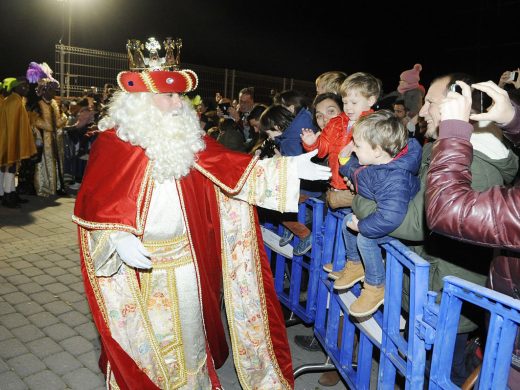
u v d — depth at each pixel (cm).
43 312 389
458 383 209
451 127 154
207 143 261
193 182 254
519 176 219
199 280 258
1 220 647
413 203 211
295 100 405
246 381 277
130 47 240
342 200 275
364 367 246
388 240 213
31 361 323
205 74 1370
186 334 260
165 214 245
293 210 253
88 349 340
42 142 777
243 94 745
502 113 154
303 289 393
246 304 274
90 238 241
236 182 250
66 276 462
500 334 148
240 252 273
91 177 238
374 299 230
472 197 144
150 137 238
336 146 280
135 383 245
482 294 150
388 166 217
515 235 138
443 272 208
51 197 794
